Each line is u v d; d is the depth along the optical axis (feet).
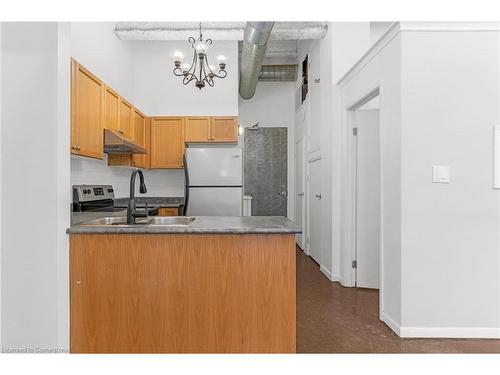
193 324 6.29
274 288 6.32
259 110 21.44
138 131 14.33
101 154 9.73
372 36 14.67
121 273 6.29
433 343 7.68
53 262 6.08
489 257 7.98
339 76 12.86
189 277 6.30
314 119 15.92
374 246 11.89
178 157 15.65
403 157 8.07
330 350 7.29
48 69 6.07
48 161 6.07
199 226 6.38
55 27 6.07
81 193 10.34
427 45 8.07
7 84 6.07
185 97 16.15
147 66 16.12
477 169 8.04
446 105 8.06
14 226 6.10
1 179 6.09
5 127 6.08
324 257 14.14
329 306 10.14
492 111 8.04
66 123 6.35
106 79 12.62
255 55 13.20
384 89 8.98
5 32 6.06
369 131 11.93
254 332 6.32
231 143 16.20
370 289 11.88
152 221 8.41
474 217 8.03
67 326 6.27
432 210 8.04
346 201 12.22
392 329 8.38
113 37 13.33
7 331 6.13
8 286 6.11
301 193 19.17
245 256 6.32
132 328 6.29
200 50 10.91
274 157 21.44
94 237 6.29
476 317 7.97
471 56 8.05
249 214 17.17
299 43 19.51
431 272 8.02
